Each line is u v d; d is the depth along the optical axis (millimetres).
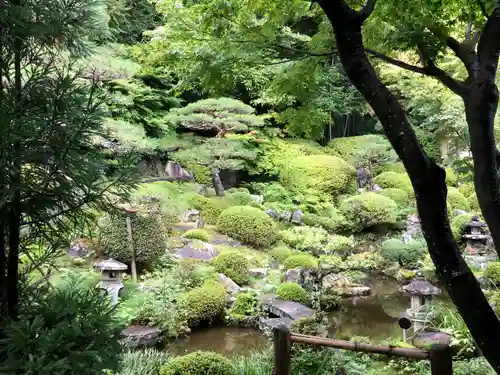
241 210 7949
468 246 7910
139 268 6016
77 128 1677
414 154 1828
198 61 2816
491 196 1901
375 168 11977
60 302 1721
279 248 7480
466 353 3734
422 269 6938
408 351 2352
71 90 1742
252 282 6316
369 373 3262
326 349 3246
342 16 1835
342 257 7598
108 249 5742
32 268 1888
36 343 1530
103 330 1679
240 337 4992
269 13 2641
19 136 1546
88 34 1912
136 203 6066
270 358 3484
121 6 6309
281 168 10578
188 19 2754
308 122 3324
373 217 9133
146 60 3139
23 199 1685
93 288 1918
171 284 5367
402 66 2324
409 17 2295
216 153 7762
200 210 8367
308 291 5859
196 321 5199
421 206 1872
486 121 1938
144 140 6406
